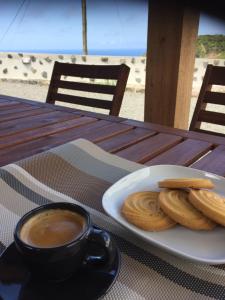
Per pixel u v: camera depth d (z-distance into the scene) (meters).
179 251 0.39
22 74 7.30
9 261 0.38
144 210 0.46
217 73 1.20
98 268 0.37
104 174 0.68
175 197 0.48
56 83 1.59
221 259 0.39
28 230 0.37
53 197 0.58
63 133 0.99
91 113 1.23
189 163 0.76
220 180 0.58
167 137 0.95
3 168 0.65
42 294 0.34
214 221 0.43
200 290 0.37
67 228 0.37
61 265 0.34
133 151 0.83
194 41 1.77
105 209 0.48
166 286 0.37
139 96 5.07
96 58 6.46
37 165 0.67
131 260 0.42
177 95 1.77
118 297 0.36
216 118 1.20
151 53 1.78
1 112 1.24
